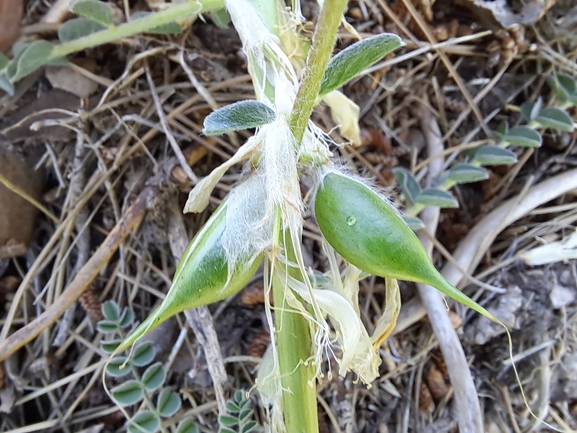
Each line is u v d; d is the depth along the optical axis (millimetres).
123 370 111
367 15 125
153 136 122
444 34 129
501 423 135
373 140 130
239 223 62
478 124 140
